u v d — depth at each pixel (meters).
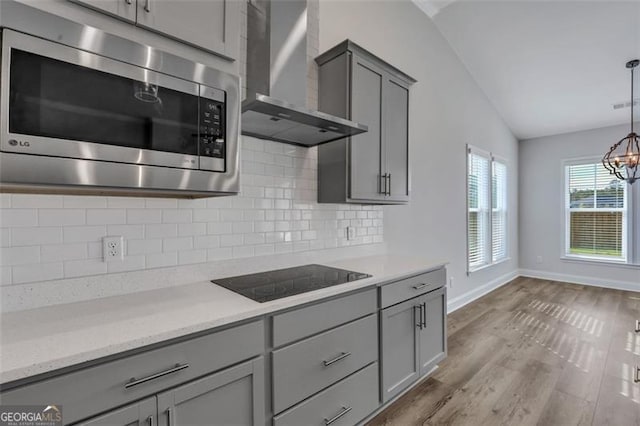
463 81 4.05
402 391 2.00
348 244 2.45
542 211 5.56
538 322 3.40
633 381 2.22
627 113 4.53
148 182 1.07
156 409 0.95
